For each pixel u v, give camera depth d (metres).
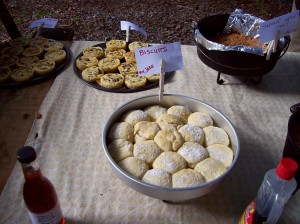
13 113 0.92
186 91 1.04
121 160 0.63
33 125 0.88
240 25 1.17
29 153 0.43
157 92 1.03
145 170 0.62
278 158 0.80
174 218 0.65
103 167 0.76
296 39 1.28
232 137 0.68
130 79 1.04
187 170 0.61
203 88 1.06
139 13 2.78
